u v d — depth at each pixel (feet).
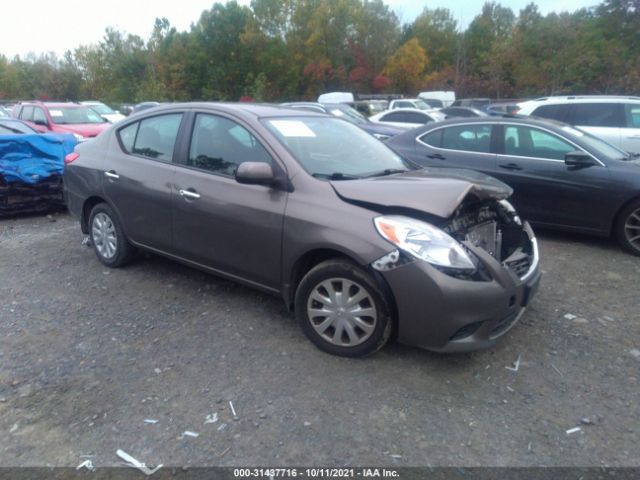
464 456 8.78
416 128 24.86
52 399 10.31
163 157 15.07
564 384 10.82
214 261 13.84
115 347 12.28
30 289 15.80
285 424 9.53
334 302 11.48
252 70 173.27
